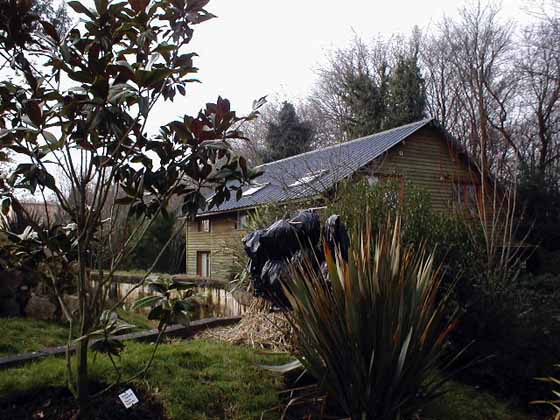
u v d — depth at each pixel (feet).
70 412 9.77
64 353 12.52
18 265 11.14
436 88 79.51
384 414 9.65
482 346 16.60
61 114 8.53
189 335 16.93
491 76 62.34
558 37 58.13
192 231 67.10
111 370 11.25
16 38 9.15
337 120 84.99
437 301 16.89
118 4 8.81
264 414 10.91
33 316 19.29
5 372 10.93
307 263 11.21
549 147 60.64
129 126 9.29
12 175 8.65
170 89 10.07
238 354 13.57
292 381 12.42
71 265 11.32
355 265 10.28
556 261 41.19
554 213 46.73
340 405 10.44
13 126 9.30
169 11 9.47
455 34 71.61
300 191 23.30
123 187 9.96
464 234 19.86
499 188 32.32
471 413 13.62
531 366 15.98
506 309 16.93
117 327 9.43
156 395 10.69
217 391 11.32
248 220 24.31
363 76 80.84
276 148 87.20
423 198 19.80
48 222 10.59
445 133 42.93
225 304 23.54
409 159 48.29
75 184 10.02
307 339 10.39
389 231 12.13
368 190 19.94
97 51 8.73
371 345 9.77
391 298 9.82
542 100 60.44
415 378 9.86
